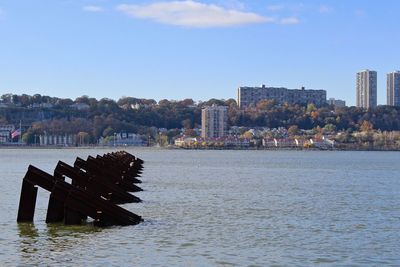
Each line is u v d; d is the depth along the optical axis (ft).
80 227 155.43
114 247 134.92
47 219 159.74
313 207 216.13
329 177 420.77
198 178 386.73
